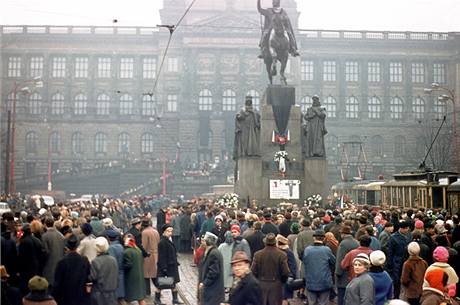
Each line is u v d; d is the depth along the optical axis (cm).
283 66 4409
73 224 2183
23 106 13425
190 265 3259
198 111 13275
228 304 1153
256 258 1549
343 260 1611
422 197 4131
